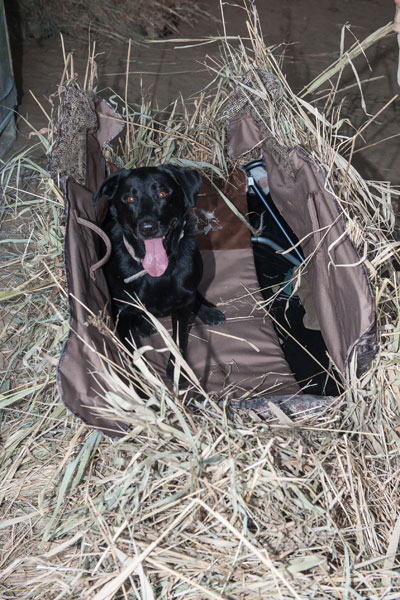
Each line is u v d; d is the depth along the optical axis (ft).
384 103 11.60
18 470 5.90
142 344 7.23
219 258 7.93
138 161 8.26
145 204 6.42
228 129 7.71
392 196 9.20
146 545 5.10
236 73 7.63
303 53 13.60
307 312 7.43
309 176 6.58
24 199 8.59
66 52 13.32
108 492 5.43
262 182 8.40
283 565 5.02
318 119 7.09
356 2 16.37
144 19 14.17
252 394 6.62
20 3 13.66
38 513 5.53
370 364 5.93
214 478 5.33
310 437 5.74
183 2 15.06
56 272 6.85
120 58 13.21
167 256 6.70
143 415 5.45
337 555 5.21
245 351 7.09
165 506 5.17
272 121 7.04
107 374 5.50
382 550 5.37
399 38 6.81
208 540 5.12
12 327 6.91
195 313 7.37
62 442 5.96
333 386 6.81
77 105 6.67
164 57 13.32
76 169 6.70
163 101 11.55
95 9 13.96
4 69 9.82
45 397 6.29
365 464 5.68
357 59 13.30
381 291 5.92
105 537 5.08
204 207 8.27
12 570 5.35
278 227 8.23
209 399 5.71
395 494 5.70
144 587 4.83
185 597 4.99
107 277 6.88
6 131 10.13
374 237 6.32
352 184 6.88
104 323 5.85
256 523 5.18
